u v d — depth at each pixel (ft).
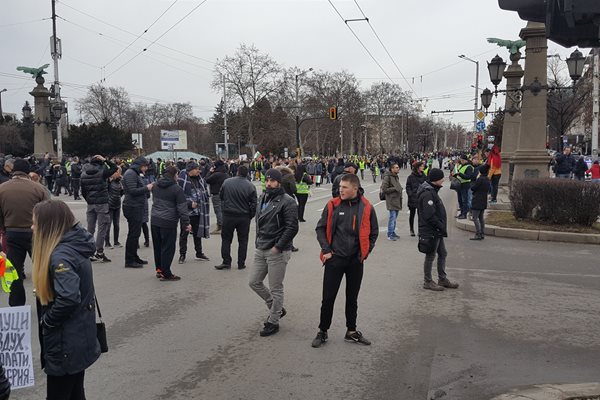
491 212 50.52
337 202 17.48
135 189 29.09
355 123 263.29
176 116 351.05
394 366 15.79
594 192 39.17
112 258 32.50
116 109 295.07
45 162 84.12
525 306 22.15
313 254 33.42
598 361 16.30
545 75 58.80
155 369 15.49
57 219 10.13
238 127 214.28
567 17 10.00
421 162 40.32
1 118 186.60
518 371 15.49
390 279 26.86
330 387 14.32
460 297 23.50
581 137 178.50
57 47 103.14
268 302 19.34
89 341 10.43
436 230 24.35
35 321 20.24
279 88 214.07
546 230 38.96
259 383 14.55
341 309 21.58
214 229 44.86
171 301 22.72
